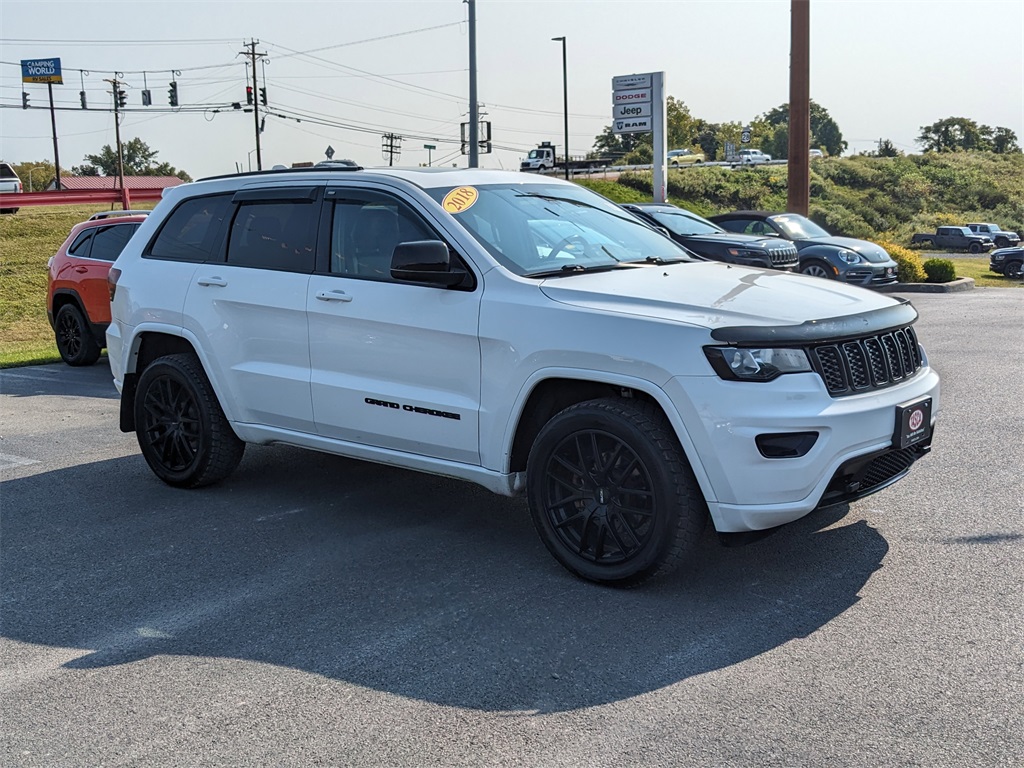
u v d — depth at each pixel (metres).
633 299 4.27
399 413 4.88
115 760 3.05
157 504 5.85
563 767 2.91
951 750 2.92
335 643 3.85
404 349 4.83
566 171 57.59
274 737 3.15
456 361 4.64
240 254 5.68
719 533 4.04
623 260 5.07
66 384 10.73
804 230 18.14
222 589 4.46
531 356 4.34
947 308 15.41
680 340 3.97
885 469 4.35
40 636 4.02
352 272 5.12
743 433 3.86
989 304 15.98
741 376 3.87
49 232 37.06
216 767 2.99
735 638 3.75
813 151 85.00
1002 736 2.99
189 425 5.99
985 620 3.82
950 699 3.22
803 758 2.91
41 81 68.69
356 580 4.51
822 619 3.90
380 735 3.14
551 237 5.04
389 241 5.02
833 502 4.10
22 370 11.97
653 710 3.23
